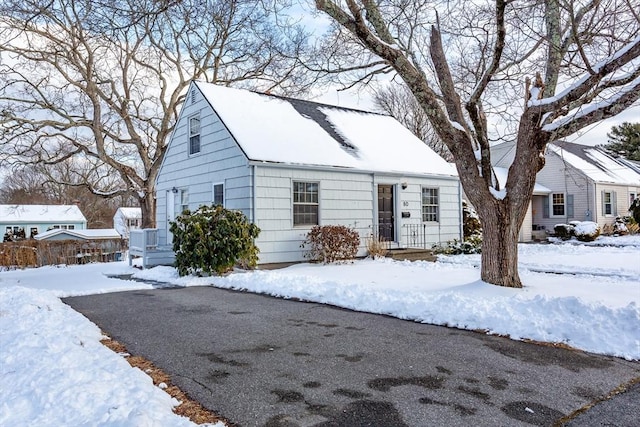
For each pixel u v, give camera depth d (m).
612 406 3.35
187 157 14.84
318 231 12.36
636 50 5.82
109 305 7.62
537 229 26.53
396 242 14.55
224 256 10.48
